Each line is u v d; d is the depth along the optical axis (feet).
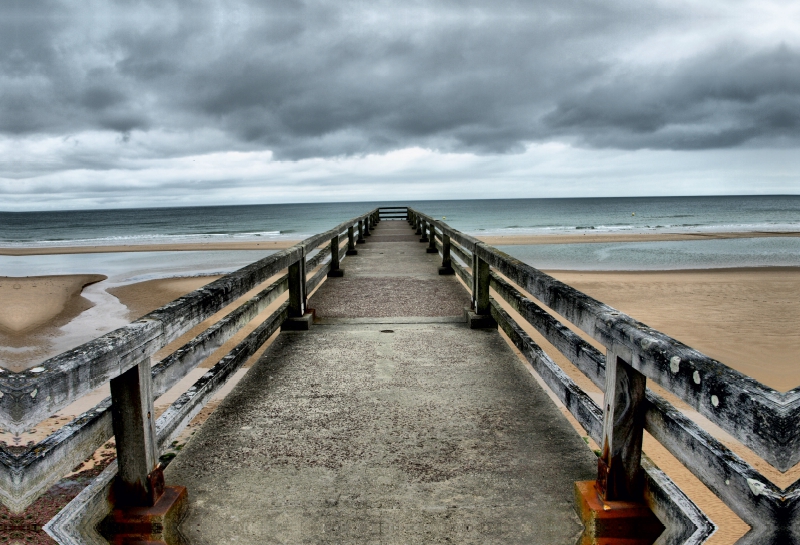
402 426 8.83
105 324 43.01
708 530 4.65
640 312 42.63
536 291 8.43
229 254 96.94
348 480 7.19
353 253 33.83
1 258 101.96
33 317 45.47
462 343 13.67
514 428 8.71
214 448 8.10
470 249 15.80
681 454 4.72
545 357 9.16
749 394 3.33
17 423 3.58
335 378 11.19
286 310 15.29
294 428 8.79
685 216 236.63
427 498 6.76
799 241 108.06
